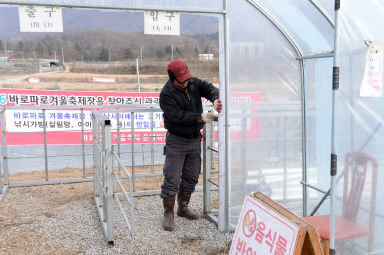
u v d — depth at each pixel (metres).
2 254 3.63
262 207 2.61
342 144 2.66
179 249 3.80
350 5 2.46
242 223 2.79
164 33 3.88
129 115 7.38
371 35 2.54
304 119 4.41
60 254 3.65
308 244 2.24
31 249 3.76
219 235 4.16
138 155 8.30
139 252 3.72
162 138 7.54
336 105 2.46
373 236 2.79
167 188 4.23
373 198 2.78
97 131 4.93
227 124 4.10
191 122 3.87
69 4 3.63
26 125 7.04
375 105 2.67
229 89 4.11
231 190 4.25
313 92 4.32
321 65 4.18
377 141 2.72
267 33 4.18
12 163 7.73
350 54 2.53
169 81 4.00
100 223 4.46
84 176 6.36
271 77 4.27
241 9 4.02
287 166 4.46
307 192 4.51
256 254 2.52
